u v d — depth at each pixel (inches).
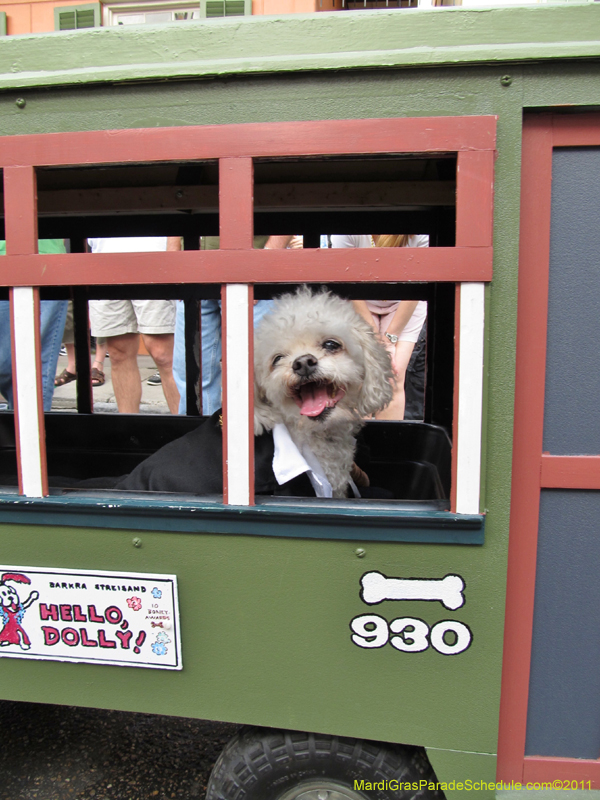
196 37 46.7
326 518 47.3
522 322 47.3
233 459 48.8
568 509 48.6
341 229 79.1
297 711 50.6
